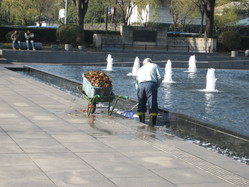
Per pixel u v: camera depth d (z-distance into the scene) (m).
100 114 12.26
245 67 41.19
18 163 6.82
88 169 6.68
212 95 18.61
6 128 9.65
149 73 11.64
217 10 69.94
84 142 8.59
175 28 68.44
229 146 9.70
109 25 73.25
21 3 61.62
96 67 34.78
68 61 38.91
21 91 16.44
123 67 36.34
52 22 80.19
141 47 51.56
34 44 42.22
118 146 8.36
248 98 17.83
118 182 6.10
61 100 14.45
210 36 51.09
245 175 6.71
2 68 27.12
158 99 16.97
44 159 7.14
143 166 6.99
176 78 27.22
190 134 11.21
